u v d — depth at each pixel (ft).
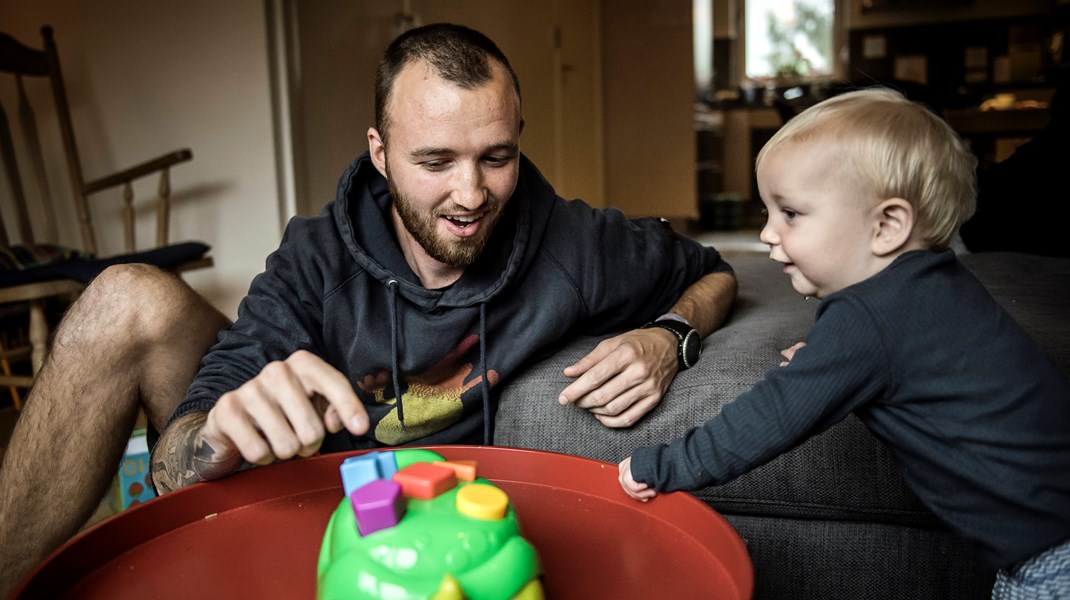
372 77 9.92
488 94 2.97
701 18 21.74
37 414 3.23
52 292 6.52
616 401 3.29
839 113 2.71
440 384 3.57
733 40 24.91
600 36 17.58
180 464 2.62
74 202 8.64
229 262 8.66
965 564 3.19
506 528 1.93
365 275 3.55
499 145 3.02
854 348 2.51
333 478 2.75
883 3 21.34
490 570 1.83
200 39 8.41
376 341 3.48
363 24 9.70
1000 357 2.53
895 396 2.56
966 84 21.16
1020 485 2.46
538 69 14.17
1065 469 2.48
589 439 3.48
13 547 3.15
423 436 3.64
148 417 3.55
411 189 3.11
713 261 4.61
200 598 2.03
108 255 8.98
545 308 3.58
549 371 3.62
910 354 2.50
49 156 8.95
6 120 8.13
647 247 3.96
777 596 3.40
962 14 20.90
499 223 3.58
